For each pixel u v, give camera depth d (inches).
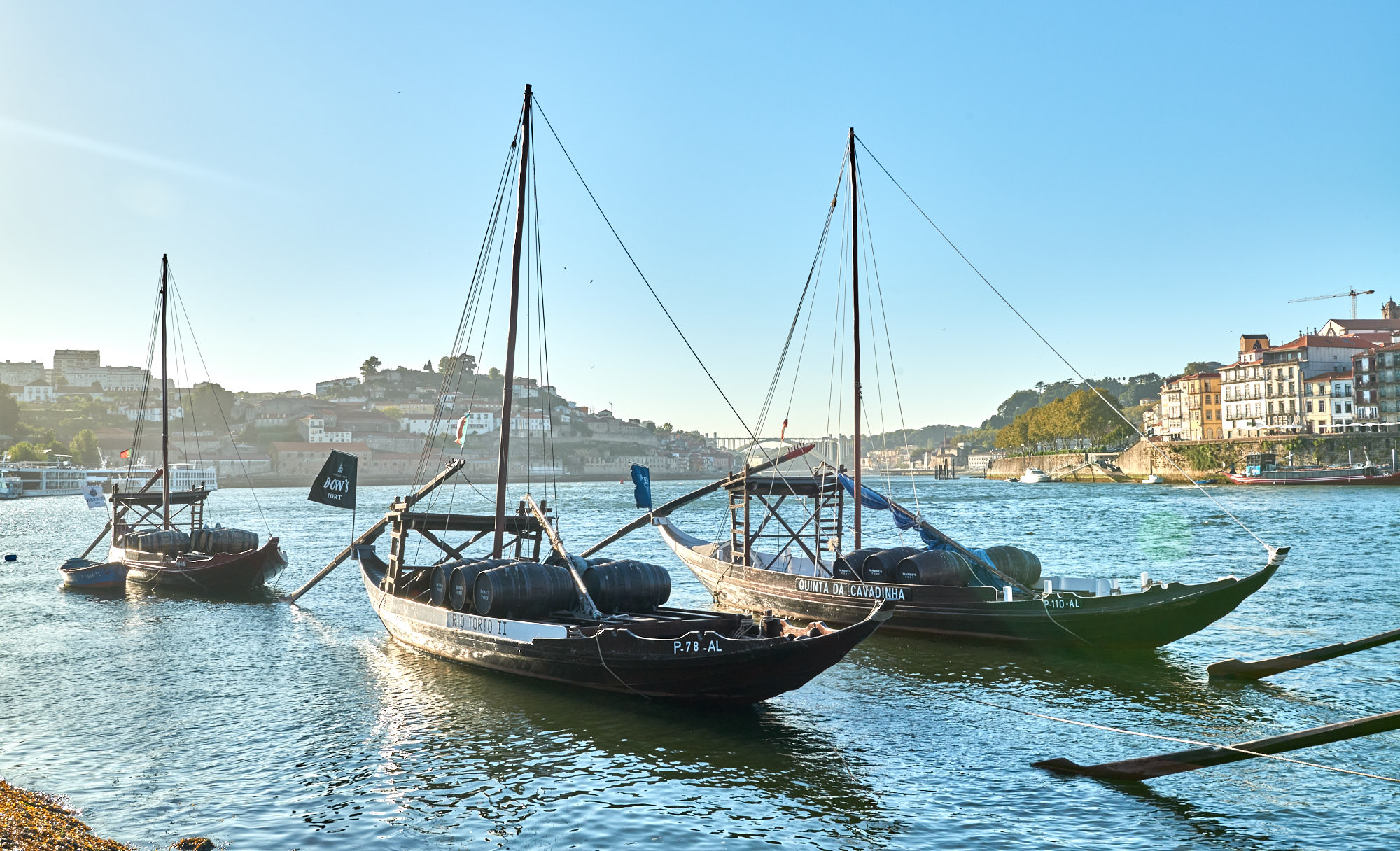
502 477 1136.2
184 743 761.6
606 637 853.2
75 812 612.4
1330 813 609.0
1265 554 2190.0
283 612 1470.2
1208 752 645.3
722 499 7736.2
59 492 7834.6
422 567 1194.0
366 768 700.7
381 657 1096.8
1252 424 7253.9
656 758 722.8
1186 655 1089.4
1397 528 2792.8
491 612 957.8
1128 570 1907.0
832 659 786.8
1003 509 4547.2
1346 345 6943.9
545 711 849.5
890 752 739.4
